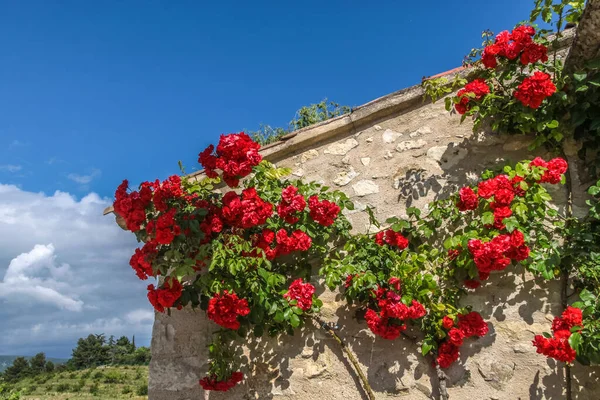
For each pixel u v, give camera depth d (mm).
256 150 3525
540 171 3248
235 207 3381
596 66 3133
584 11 2830
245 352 3912
